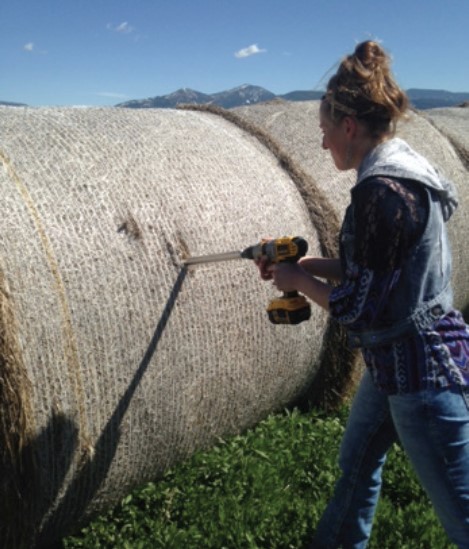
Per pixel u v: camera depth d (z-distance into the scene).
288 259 1.59
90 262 1.75
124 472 1.99
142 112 2.41
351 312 1.35
